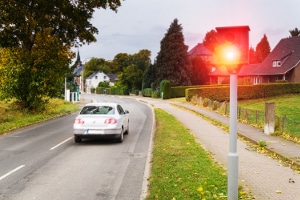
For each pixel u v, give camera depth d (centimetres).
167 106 4453
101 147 1528
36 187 916
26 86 2945
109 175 1038
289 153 1252
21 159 1269
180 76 7125
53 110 3481
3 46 2600
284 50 6919
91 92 13050
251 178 941
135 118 2925
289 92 5691
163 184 869
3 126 2161
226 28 645
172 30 7188
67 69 3219
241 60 644
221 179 906
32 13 2666
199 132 1912
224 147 1436
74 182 962
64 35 2936
